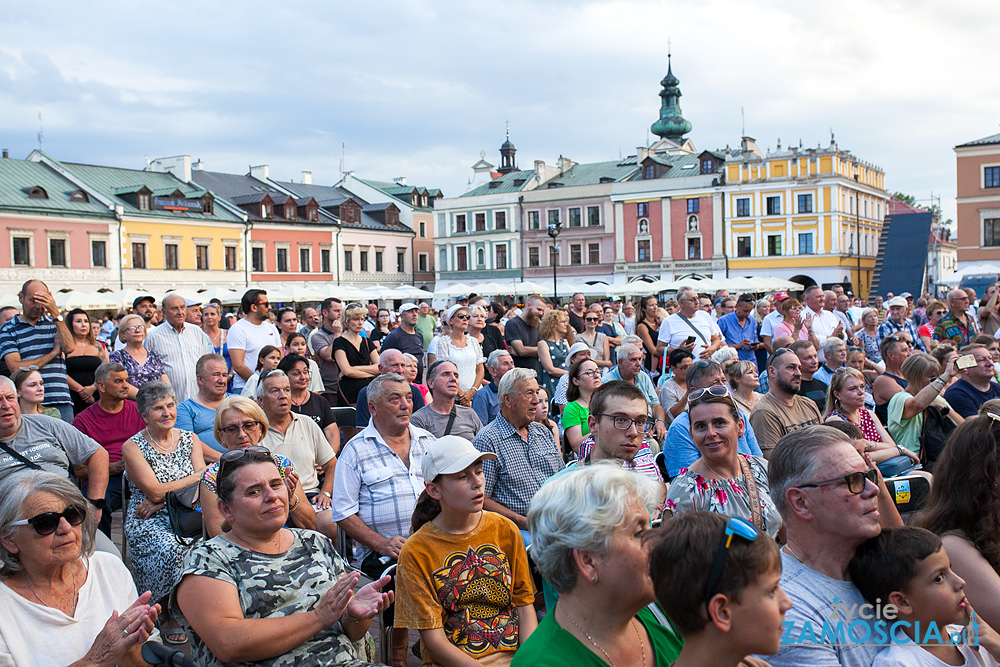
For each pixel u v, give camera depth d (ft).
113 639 10.96
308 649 12.16
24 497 11.44
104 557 12.84
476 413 25.34
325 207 206.08
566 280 202.49
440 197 238.27
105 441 23.50
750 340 40.70
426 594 13.06
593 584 9.25
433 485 13.48
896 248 170.81
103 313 114.93
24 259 146.30
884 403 25.48
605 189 195.62
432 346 33.01
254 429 18.56
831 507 10.23
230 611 11.76
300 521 18.60
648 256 191.52
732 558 7.80
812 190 169.99
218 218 175.32
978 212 147.13
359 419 24.97
